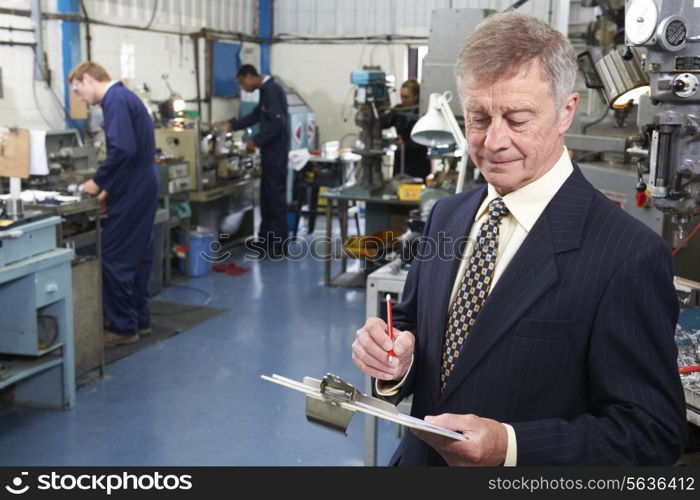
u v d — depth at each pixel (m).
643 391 0.99
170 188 4.91
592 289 1.02
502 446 0.97
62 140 4.33
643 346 0.99
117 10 5.65
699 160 1.64
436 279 1.22
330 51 7.85
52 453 2.77
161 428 3.00
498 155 1.03
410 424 0.97
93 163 4.41
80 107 4.93
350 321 4.43
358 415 3.17
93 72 3.71
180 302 4.73
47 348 3.05
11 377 2.91
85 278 3.41
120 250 3.81
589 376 1.04
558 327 1.03
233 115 7.41
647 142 1.83
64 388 3.16
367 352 1.19
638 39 1.60
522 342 1.05
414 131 2.63
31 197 3.45
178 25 6.47
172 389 3.40
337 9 7.73
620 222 1.04
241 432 2.98
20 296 2.97
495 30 1.02
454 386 1.10
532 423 1.00
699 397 1.45
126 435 2.93
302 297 4.91
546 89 1.00
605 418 1.00
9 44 4.56
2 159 3.42
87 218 3.54
